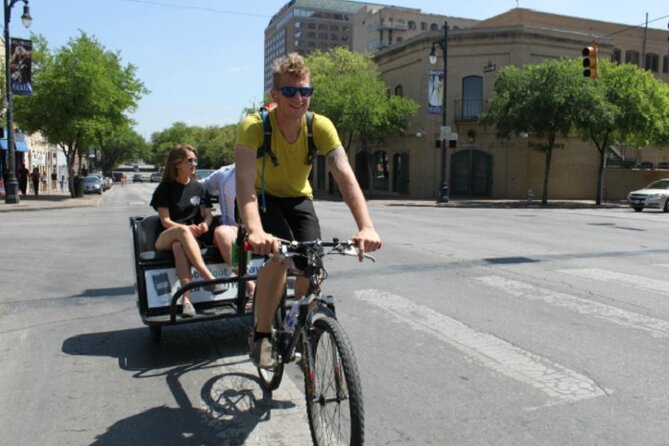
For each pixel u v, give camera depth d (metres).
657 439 3.51
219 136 95.62
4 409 4.07
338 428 3.16
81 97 31.56
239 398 4.23
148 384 4.51
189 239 5.18
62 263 10.03
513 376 4.54
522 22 44.94
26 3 25.77
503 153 35.31
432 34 35.78
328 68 41.00
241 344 5.47
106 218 20.20
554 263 9.59
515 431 3.63
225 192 5.88
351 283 8.03
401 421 3.79
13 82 26.48
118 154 107.25
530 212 23.41
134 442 3.58
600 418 3.80
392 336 5.60
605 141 30.84
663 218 20.11
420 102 36.69
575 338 5.46
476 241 12.53
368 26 98.31
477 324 5.97
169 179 5.65
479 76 35.22
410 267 9.24
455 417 3.84
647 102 30.45
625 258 10.15
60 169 60.88
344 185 3.57
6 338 5.74
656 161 46.16
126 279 8.59
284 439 3.60
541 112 29.12
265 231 3.70
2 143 33.81
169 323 4.97
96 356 5.18
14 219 19.72
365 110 34.69
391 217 19.73
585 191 36.78
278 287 3.70
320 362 3.32
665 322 5.98
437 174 36.31
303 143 3.67
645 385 4.33
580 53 35.75
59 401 4.21
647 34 51.75
